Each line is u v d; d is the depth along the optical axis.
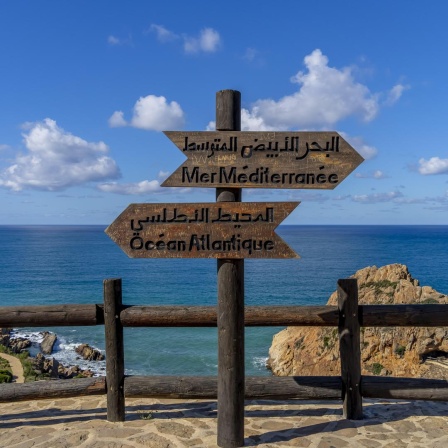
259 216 5.74
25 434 6.16
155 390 6.51
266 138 5.82
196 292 69.50
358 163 5.80
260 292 66.00
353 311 6.55
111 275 91.50
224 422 5.77
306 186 5.81
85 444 5.85
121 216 5.89
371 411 6.95
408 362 19.66
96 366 31.11
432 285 72.44
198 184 5.84
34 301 65.94
